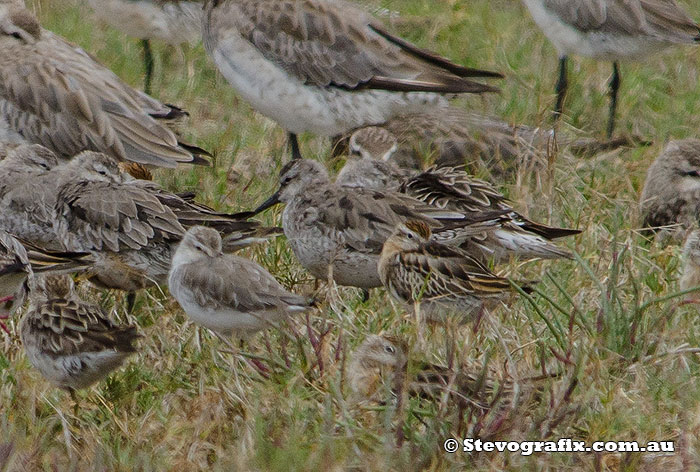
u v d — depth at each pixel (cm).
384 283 1253
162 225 1253
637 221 1512
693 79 1930
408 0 2117
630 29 1727
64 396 1113
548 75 1906
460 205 1361
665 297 1152
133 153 1501
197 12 1864
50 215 1355
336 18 1597
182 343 1189
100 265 1278
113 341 1050
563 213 1485
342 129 1631
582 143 1683
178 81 1878
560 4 1759
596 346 1129
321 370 1098
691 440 1018
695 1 2150
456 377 1034
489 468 975
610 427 1027
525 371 1100
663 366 1131
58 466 977
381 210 1302
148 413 1060
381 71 1590
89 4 1944
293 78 1600
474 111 1731
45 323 1074
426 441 969
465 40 2019
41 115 1515
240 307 1137
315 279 1357
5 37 1566
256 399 1036
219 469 964
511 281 1143
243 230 1269
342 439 975
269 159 1678
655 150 1692
